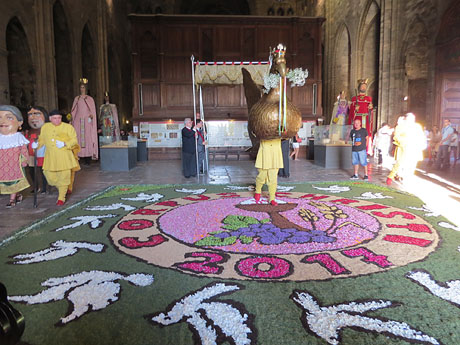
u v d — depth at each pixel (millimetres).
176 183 8781
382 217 5113
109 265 3371
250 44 18156
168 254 3658
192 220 5012
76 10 18422
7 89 12375
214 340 2148
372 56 21688
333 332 2225
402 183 8445
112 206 6129
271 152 5695
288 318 2398
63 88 18141
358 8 21078
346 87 24859
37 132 7379
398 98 16844
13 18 13109
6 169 5965
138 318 2412
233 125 17125
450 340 2135
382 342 2117
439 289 2811
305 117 17828
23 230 4441
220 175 10414
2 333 1414
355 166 9289
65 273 3189
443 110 14406
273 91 5312
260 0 32781
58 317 2441
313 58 18312
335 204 6004
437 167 11680
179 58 17812
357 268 3242
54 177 6180
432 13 14578
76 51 18453
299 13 32969
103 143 11930
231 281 2984
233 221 4902
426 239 4070
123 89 30594
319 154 12617
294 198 6578
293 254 3617
